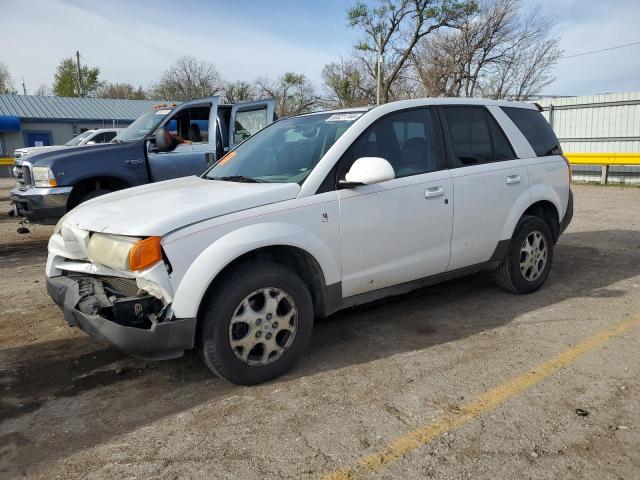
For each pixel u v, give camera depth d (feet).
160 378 12.16
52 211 24.25
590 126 60.18
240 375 11.18
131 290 11.01
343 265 12.54
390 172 12.03
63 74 182.70
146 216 10.88
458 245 14.88
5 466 9.03
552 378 11.49
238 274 11.03
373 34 105.91
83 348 14.02
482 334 14.10
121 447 9.46
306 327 12.03
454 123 15.30
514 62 111.96
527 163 16.75
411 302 16.92
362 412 10.31
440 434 9.51
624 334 13.82
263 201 11.53
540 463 8.66
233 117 27.58
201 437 9.67
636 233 27.55
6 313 16.94
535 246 17.04
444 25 102.17
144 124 28.45
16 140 112.57
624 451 8.92
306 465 8.75
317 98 139.33
